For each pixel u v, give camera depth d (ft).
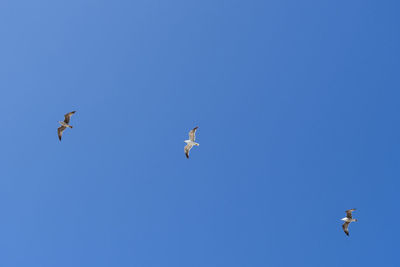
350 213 204.95
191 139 204.95
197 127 205.16
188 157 205.36
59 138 205.87
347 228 204.64
